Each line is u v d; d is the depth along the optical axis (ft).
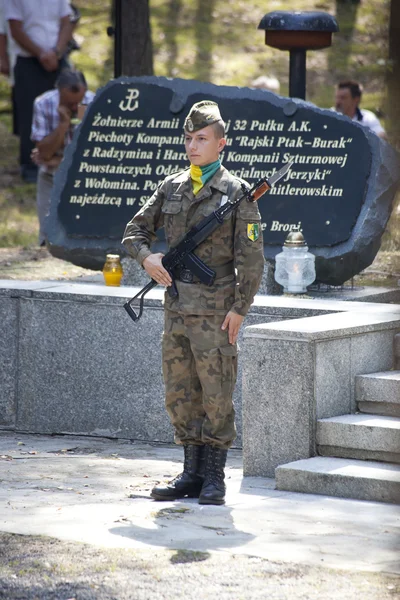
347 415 41.39
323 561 30.22
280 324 41.73
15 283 52.80
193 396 36.94
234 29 139.74
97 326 49.60
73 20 99.25
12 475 41.14
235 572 29.30
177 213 35.70
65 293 50.01
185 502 36.88
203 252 35.55
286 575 29.12
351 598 27.53
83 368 50.06
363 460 39.58
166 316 36.35
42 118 77.20
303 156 55.21
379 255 68.08
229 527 33.58
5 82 131.23
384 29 132.87
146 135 58.75
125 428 49.47
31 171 104.78
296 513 35.40
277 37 67.15
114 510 35.55
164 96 58.75
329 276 54.29
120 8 85.20
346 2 142.41
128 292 50.06
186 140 35.58
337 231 53.98
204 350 35.50
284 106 55.88
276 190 55.31
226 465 43.91
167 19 141.49
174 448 47.98
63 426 50.65
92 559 30.25
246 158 56.13
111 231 58.75
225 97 57.26
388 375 42.06
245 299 35.09
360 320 42.80
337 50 132.46
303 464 39.14
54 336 50.49
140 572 29.32
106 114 59.57
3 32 100.53
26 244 81.30
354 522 34.30
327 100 122.42
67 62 99.96
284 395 40.40
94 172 59.41
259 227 35.06
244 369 41.04
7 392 51.75
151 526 33.55
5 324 51.44
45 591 28.07
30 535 32.45
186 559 30.27
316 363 40.14
